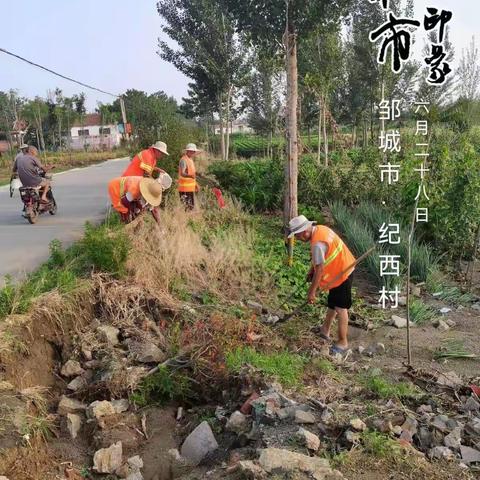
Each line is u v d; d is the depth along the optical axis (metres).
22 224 11.45
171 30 24.62
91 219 11.90
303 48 17.66
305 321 7.25
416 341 6.79
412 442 4.38
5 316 5.84
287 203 10.12
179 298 7.38
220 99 26.31
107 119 63.75
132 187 8.61
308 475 3.76
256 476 3.72
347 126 31.34
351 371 5.84
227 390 5.54
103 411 5.29
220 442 4.79
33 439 4.64
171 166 13.61
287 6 9.34
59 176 25.30
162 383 5.79
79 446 4.99
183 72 26.09
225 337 6.32
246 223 11.59
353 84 25.55
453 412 4.90
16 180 13.00
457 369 6.02
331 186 13.85
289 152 9.88
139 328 6.64
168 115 30.92
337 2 9.58
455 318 7.69
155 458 4.85
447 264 10.21
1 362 5.26
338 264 6.29
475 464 4.11
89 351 6.20
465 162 10.20
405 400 5.04
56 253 7.67
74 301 6.57
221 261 8.38
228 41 24.52
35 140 47.84
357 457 4.07
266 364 5.61
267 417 4.57
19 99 39.97
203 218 11.01
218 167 17.59
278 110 27.77
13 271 7.61
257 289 8.19
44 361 5.88
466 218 9.91
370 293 8.61
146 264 7.61
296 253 9.96
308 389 5.21
